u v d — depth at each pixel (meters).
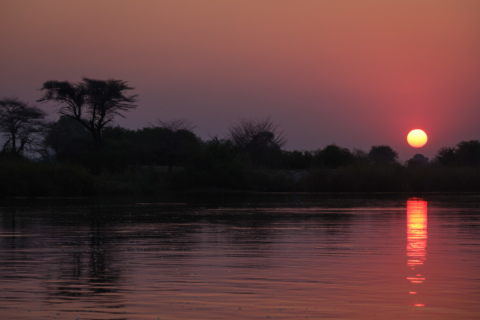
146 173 108.62
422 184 106.94
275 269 22.62
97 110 128.62
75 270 22.47
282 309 16.38
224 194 96.56
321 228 38.72
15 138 135.00
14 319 15.45
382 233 35.59
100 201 74.31
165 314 15.86
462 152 172.12
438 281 20.23
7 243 30.66
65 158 120.94
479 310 16.36
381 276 21.17
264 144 141.75
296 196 89.25
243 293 18.36
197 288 19.11
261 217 48.06
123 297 17.83
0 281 20.31
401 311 16.22
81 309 16.41
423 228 38.62
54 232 36.12
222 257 25.72
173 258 25.45
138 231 36.75
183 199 79.81
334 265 23.55
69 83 128.00
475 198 81.88
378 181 107.25
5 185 89.56
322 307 16.61
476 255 26.28
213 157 108.19
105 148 125.12
